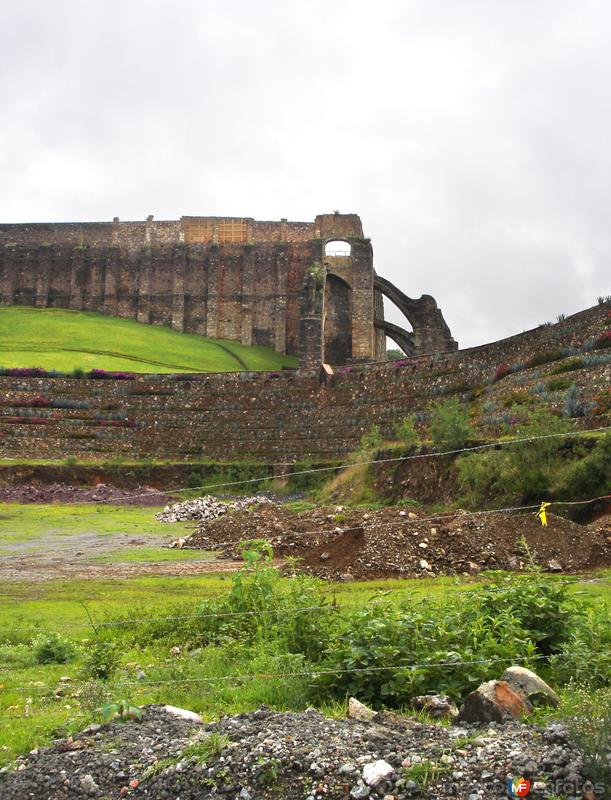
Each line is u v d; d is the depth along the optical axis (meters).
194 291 132.25
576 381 54.22
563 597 14.82
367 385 82.12
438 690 12.30
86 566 32.34
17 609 22.56
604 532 30.12
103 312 134.00
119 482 77.12
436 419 54.22
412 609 14.83
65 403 89.00
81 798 9.73
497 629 13.98
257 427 83.94
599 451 36.88
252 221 133.25
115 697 13.05
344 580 27.55
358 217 129.75
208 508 53.25
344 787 9.08
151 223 135.12
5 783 10.15
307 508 52.75
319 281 105.44
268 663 14.11
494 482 41.50
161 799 9.55
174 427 85.88
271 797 9.20
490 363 71.69
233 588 18.20
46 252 135.50
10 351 106.75
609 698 9.99
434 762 9.21
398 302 125.12
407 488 52.25
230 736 10.38
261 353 125.25
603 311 61.69
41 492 68.56
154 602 23.31
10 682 14.88
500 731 10.02
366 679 12.66
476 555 29.14
